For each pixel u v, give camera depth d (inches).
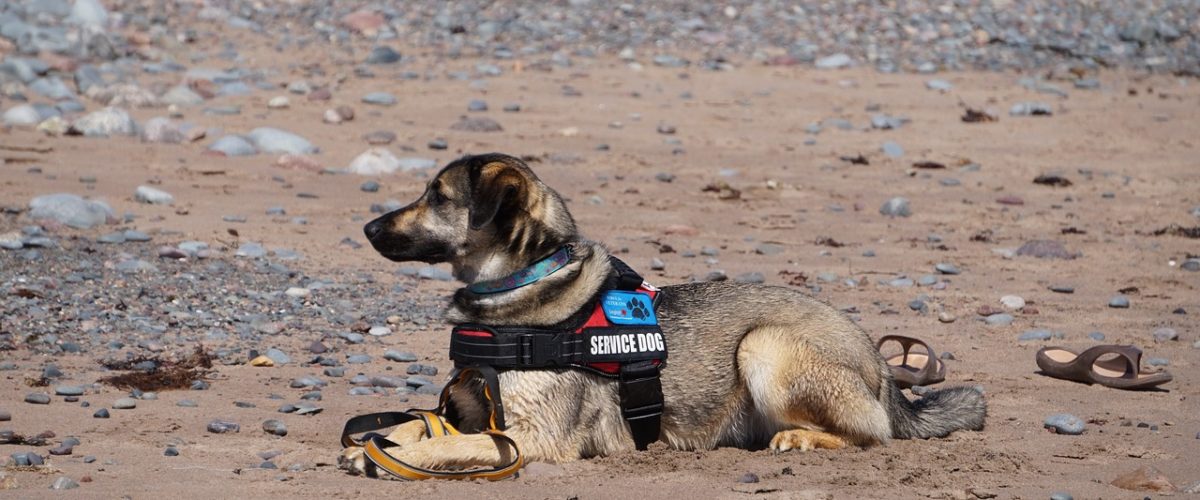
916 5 1232.2
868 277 527.5
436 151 733.9
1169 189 716.7
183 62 933.2
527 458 270.5
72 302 419.2
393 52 965.2
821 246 582.6
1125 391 366.0
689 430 291.3
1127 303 487.5
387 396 339.6
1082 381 374.6
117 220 545.3
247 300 441.7
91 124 721.6
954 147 801.6
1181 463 289.4
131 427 300.8
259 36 1035.9
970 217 648.4
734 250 567.2
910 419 305.6
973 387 323.6
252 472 264.4
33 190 590.9
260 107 816.3
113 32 992.9
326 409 323.3
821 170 737.6
